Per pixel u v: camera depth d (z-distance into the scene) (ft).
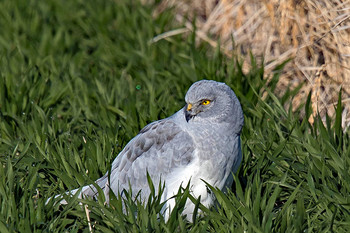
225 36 51.49
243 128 34.88
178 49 52.19
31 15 61.00
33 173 30.40
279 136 33.65
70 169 31.40
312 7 39.52
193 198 27.66
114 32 55.72
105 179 30.53
